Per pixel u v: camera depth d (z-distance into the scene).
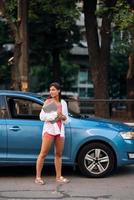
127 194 9.81
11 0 20.34
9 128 11.06
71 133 11.20
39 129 11.12
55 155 10.85
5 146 11.05
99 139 11.27
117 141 11.30
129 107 20.78
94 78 27.59
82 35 41.69
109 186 10.55
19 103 11.35
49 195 9.63
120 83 48.62
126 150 11.35
